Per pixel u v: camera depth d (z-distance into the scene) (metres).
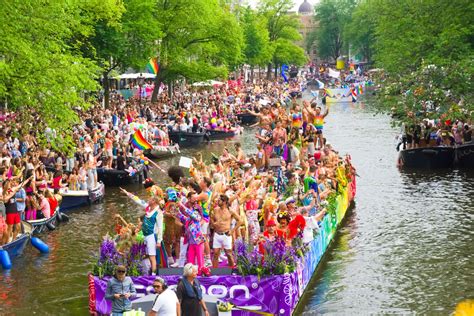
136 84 81.75
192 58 67.56
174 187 17.69
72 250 23.17
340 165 28.28
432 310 17.67
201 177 19.25
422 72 40.53
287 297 15.83
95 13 42.78
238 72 124.44
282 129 28.11
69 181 31.28
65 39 37.34
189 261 16.30
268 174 23.00
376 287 19.42
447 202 30.22
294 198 21.02
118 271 14.84
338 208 25.67
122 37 51.22
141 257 16.47
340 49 191.88
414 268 21.06
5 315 17.33
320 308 17.78
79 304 18.09
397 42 45.91
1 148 28.69
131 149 40.00
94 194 30.91
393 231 25.53
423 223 26.59
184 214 16.38
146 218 16.38
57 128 30.50
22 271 20.84
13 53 27.73
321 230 21.55
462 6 43.91
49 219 25.94
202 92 79.62
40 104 29.52
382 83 46.50
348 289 19.23
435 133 41.09
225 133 58.00
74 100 29.86
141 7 52.03
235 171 23.38
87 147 33.88
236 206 18.16
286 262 16.30
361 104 92.38
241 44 69.62
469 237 24.44
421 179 35.97
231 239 17.06
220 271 16.20
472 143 38.38
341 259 22.08
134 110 52.56
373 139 53.81
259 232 19.23
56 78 29.34
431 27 45.34
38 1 28.78
